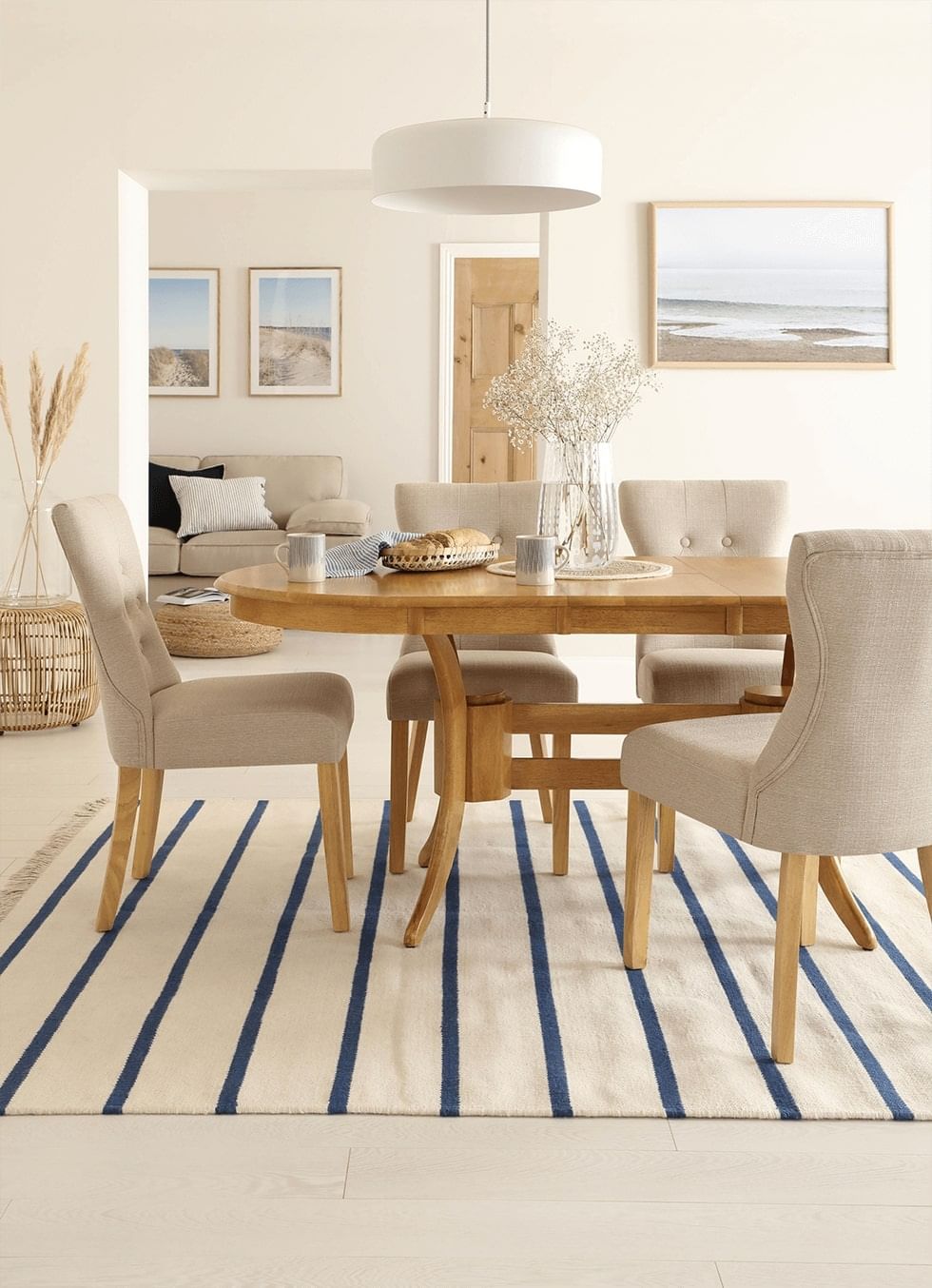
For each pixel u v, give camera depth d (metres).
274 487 7.69
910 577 1.88
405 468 8.05
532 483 3.56
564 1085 1.96
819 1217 1.65
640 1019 2.19
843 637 1.90
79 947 2.49
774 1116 1.88
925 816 2.04
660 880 2.91
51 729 4.40
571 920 2.66
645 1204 1.68
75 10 4.69
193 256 7.97
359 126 4.95
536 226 7.83
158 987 2.31
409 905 2.74
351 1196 1.69
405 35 4.91
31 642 4.28
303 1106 1.90
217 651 5.83
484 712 2.60
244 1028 2.15
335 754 2.54
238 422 8.05
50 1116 1.88
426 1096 1.93
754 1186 1.72
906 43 4.88
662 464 5.08
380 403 8.02
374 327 7.97
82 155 4.97
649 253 4.99
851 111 4.92
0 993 2.28
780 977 2.03
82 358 4.43
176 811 3.44
